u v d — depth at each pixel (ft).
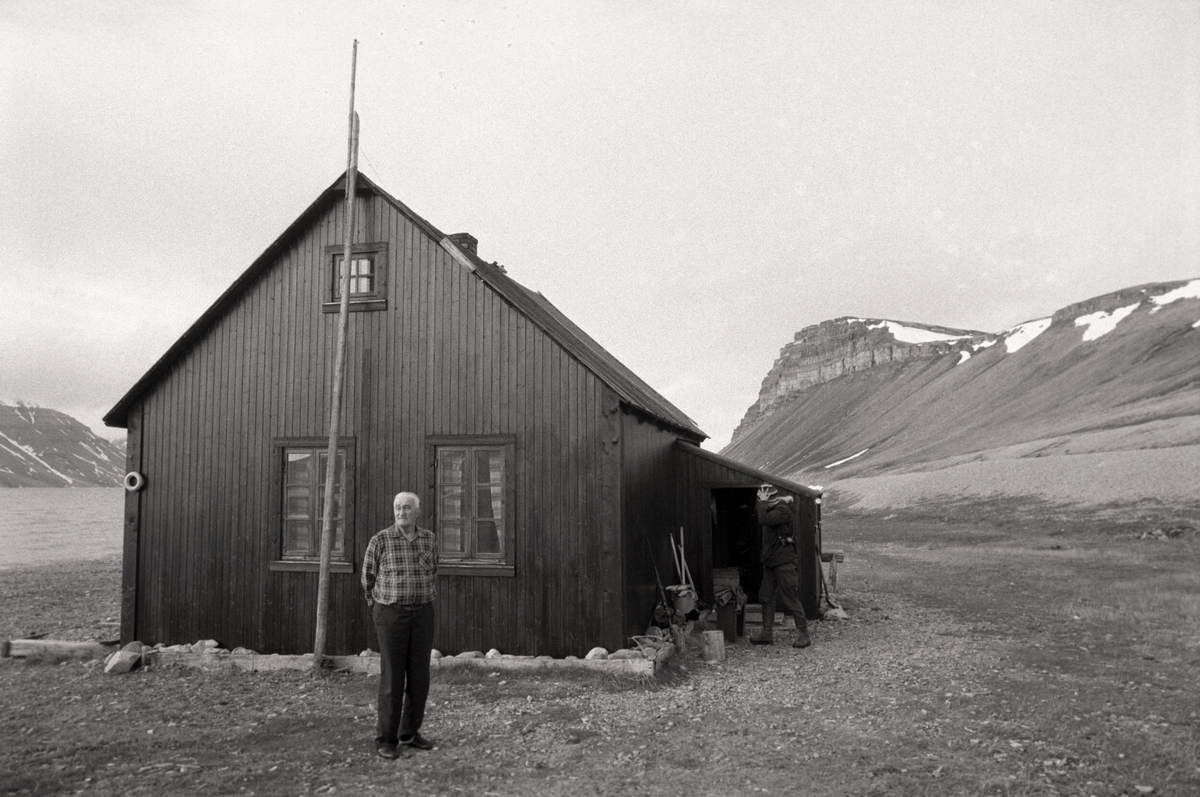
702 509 47.47
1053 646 39.63
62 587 79.41
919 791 20.35
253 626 38.11
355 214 39.04
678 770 21.93
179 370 40.45
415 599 23.03
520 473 36.19
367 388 38.14
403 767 21.95
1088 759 22.67
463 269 37.63
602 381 35.45
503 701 29.19
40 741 24.58
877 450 442.09
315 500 38.24
